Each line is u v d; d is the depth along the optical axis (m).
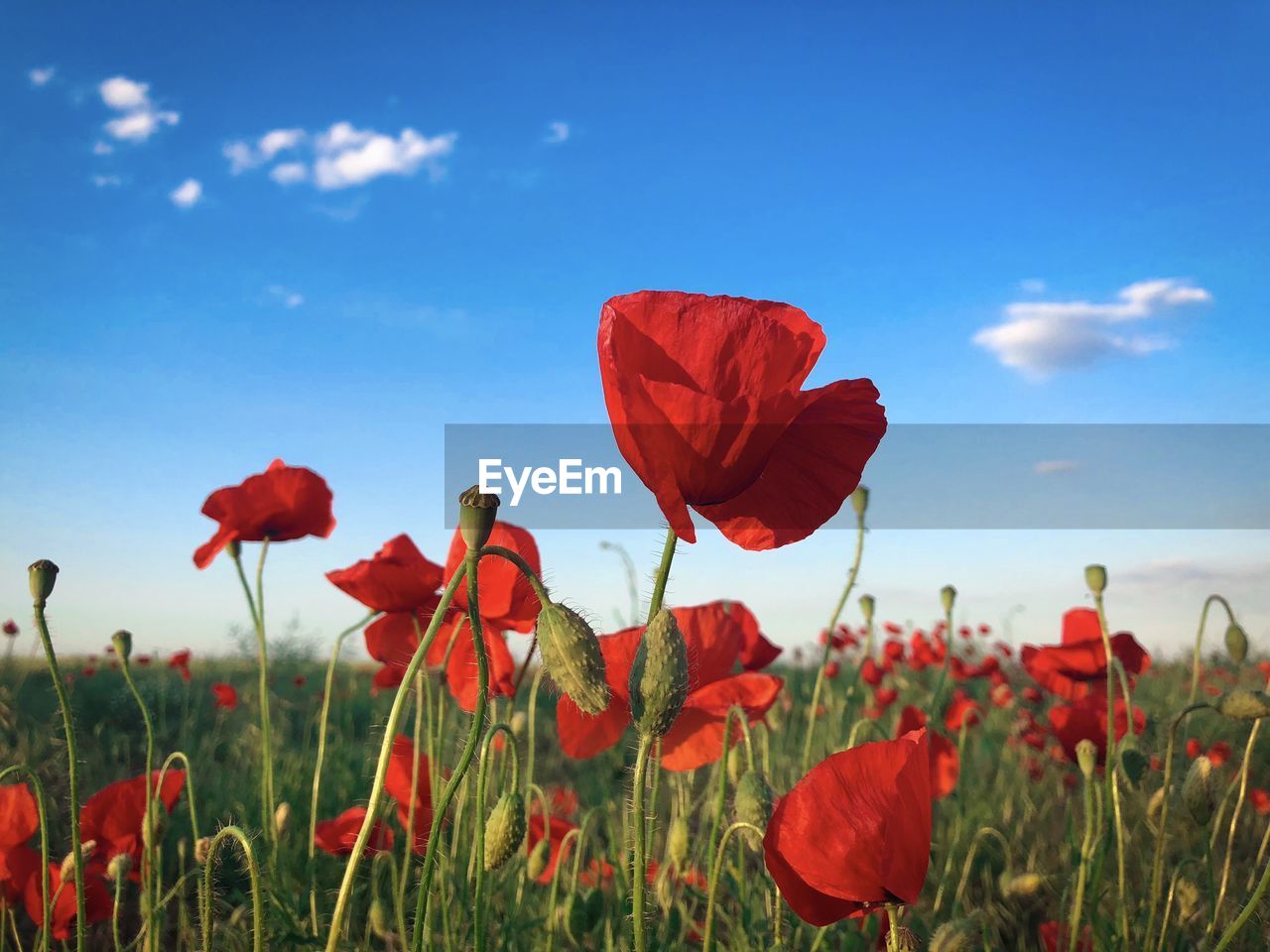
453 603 0.35
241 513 0.46
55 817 0.49
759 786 0.27
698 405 0.20
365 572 0.37
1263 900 0.41
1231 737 0.82
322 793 0.67
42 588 0.30
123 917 0.49
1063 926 0.41
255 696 1.16
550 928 0.35
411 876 0.40
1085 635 0.61
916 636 0.97
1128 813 0.56
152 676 1.29
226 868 0.52
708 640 0.34
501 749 0.38
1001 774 0.73
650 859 0.42
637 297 0.21
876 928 0.38
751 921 0.34
